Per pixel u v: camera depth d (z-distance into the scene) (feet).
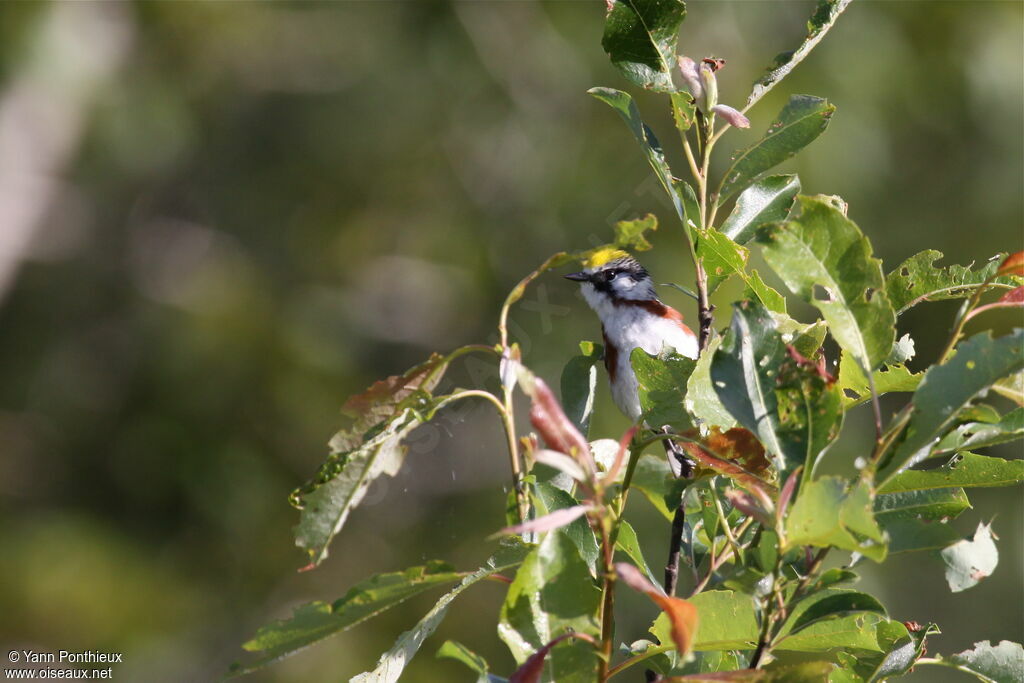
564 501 12.63
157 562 43.80
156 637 41.42
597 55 44.96
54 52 49.14
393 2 48.70
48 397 48.80
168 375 47.01
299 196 50.49
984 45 41.01
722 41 40.24
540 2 46.57
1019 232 40.29
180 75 52.47
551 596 10.27
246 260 50.16
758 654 10.13
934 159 41.14
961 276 13.16
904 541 10.06
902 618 36.27
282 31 51.72
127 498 45.50
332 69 51.16
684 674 11.85
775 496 10.98
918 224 40.63
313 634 10.61
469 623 39.93
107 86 51.44
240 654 41.52
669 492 12.39
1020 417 11.16
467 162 47.01
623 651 12.81
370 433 11.80
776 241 10.61
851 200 39.29
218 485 44.55
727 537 13.10
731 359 10.64
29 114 49.98
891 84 40.45
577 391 15.14
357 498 11.70
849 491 9.36
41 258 51.31
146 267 51.24
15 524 44.14
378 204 48.83
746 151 13.71
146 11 51.39
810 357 12.84
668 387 12.41
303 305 48.29
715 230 13.46
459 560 40.70
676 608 9.23
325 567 42.88
